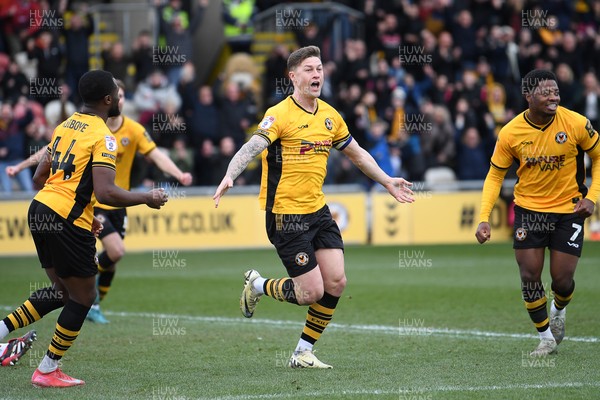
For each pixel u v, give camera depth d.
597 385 17.34
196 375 18.91
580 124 20.25
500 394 16.62
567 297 20.94
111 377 18.78
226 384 17.89
